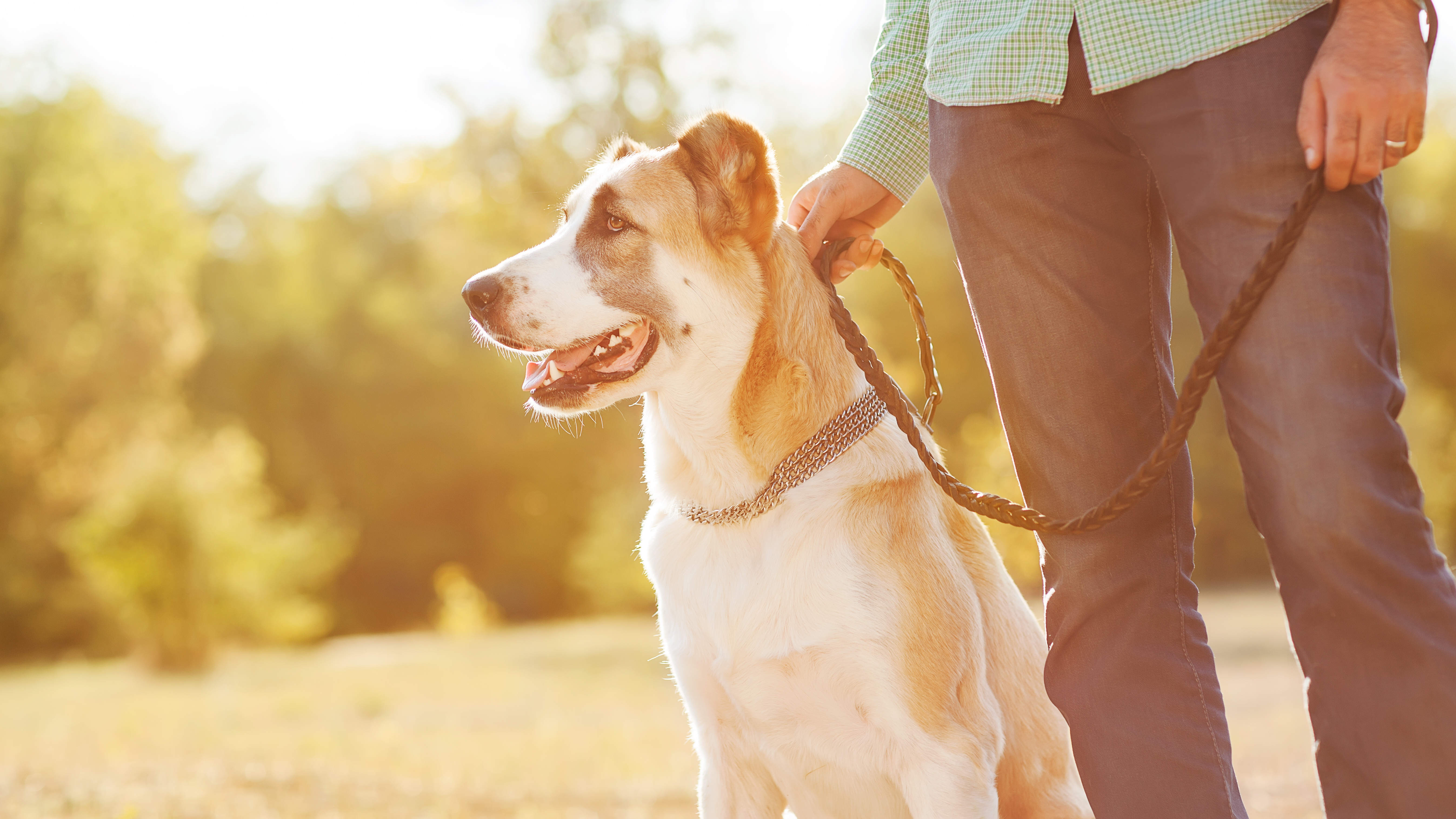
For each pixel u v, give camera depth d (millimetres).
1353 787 1753
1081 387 2092
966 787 2406
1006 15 2082
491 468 40688
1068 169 2064
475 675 13422
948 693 2451
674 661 2641
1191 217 1867
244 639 19781
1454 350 30266
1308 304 1735
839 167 2670
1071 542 2129
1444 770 1675
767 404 2555
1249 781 4902
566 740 7012
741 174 2605
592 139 17875
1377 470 1714
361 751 6652
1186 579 2160
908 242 24609
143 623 17859
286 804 4715
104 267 27875
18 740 7750
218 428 37656
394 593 39812
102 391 27625
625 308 2689
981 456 12297
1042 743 2756
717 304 2617
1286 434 1746
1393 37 1674
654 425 2738
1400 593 1703
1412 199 31188
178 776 5422
